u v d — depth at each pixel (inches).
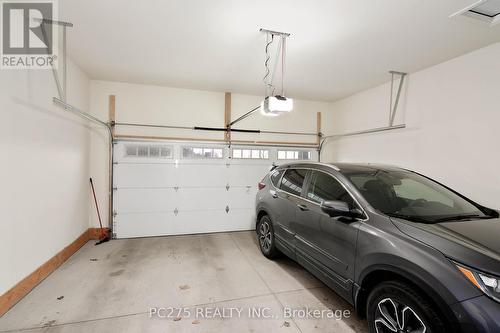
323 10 93.9
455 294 52.6
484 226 69.5
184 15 99.3
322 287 111.5
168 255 150.3
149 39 120.1
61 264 133.1
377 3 89.2
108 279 117.3
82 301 98.2
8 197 90.4
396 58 135.9
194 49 130.3
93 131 182.1
